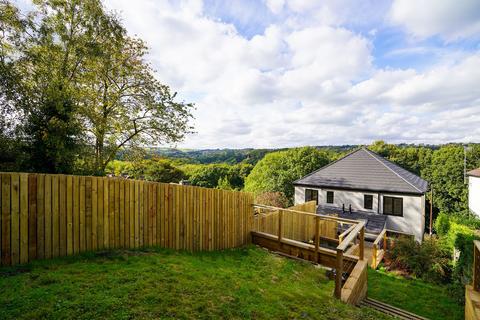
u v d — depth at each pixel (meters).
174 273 3.91
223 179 44.75
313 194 19.50
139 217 5.17
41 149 6.54
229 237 7.43
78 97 9.52
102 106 12.07
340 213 17.16
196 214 6.41
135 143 14.25
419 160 34.12
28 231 3.70
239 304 3.38
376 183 16.91
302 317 3.45
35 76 8.27
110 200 4.70
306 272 6.18
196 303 3.13
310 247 7.02
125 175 15.04
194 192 6.36
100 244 4.55
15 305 2.53
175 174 29.77
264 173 33.75
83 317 2.47
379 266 10.05
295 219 10.89
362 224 6.17
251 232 8.33
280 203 20.44
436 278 8.78
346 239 5.05
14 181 3.58
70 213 4.17
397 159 36.12
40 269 3.47
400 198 15.92
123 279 3.39
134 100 13.09
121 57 12.30
